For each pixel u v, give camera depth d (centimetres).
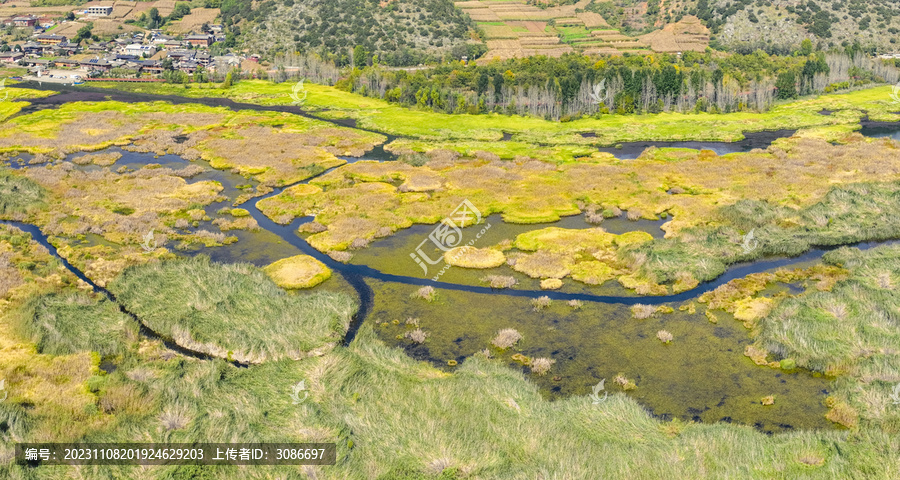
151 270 7981
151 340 6650
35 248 8731
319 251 8838
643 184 11469
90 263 8312
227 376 5991
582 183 11519
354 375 5988
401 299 7600
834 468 4912
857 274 7962
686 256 8512
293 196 10856
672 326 7050
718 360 6462
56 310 6988
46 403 5538
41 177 11506
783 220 9675
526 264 8388
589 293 7756
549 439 5228
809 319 6850
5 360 6119
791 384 6088
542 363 6325
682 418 5656
